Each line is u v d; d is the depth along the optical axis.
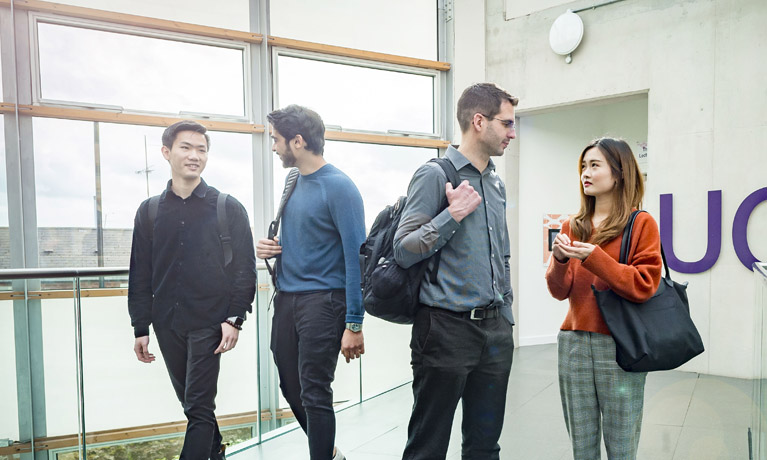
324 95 5.18
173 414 2.47
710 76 4.32
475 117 1.61
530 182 5.89
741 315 4.20
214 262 2.04
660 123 4.57
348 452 2.75
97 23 4.36
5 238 4.30
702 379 4.16
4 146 4.24
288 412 3.19
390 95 5.47
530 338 5.91
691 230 4.43
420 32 5.62
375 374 4.28
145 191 4.63
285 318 2.12
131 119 4.49
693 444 2.73
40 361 2.58
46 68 4.30
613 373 1.62
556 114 6.04
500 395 1.69
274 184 5.03
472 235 1.60
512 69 5.40
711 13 4.30
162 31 4.56
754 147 4.14
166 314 2.03
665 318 1.56
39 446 2.54
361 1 5.29
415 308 1.62
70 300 2.24
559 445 2.80
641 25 4.64
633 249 1.62
